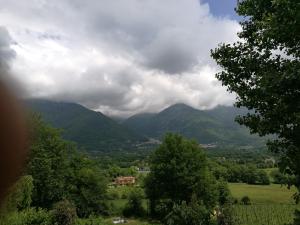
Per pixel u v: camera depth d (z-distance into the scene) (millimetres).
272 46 10023
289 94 9023
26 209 29266
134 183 153750
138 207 82062
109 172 179250
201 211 64125
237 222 64562
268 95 9430
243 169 164750
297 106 9078
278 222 92625
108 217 79938
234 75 10758
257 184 161625
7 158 797
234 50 10742
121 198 108500
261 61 10320
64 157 58312
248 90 10281
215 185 72875
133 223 74750
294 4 7863
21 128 833
